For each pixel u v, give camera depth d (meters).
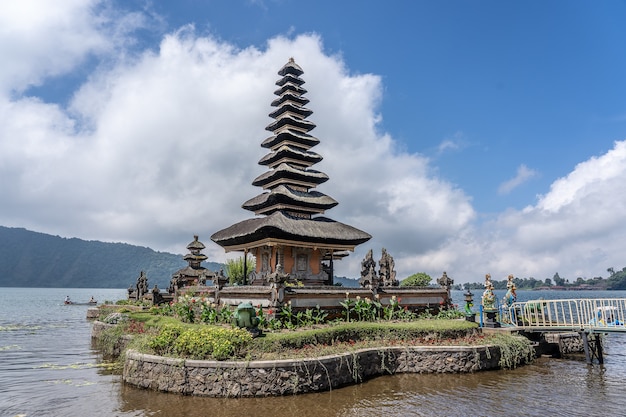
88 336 38.56
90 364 24.11
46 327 47.34
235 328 18.78
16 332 41.97
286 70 39.06
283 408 14.99
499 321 27.31
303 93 39.22
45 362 24.89
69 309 83.69
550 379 19.94
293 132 36.53
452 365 21.00
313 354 17.94
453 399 16.52
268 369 16.41
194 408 14.90
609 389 18.16
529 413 14.90
